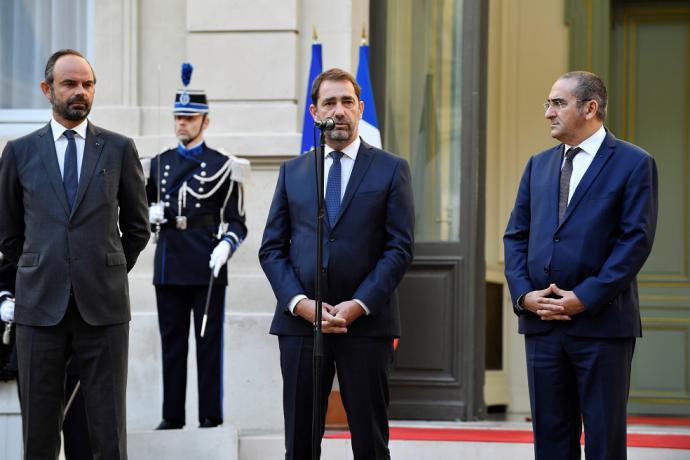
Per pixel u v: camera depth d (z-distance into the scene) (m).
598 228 4.68
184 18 7.03
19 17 7.49
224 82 6.91
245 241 6.80
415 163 7.29
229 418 6.64
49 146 4.92
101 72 7.06
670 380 8.01
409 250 4.81
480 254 7.15
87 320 4.82
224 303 6.22
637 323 4.74
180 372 6.19
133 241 5.07
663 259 8.11
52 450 4.92
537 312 4.68
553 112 4.80
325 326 4.61
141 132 7.01
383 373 4.76
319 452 4.48
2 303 5.25
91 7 7.45
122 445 4.93
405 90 7.32
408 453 5.95
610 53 8.27
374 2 7.29
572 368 4.74
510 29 8.61
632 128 8.23
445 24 7.27
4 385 5.48
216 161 6.25
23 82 7.48
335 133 4.80
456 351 6.96
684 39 8.23
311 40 6.95
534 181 4.93
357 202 4.80
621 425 4.66
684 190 8.13
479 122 7.17
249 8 6.90
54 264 4.82
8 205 4.96
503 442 5.89
